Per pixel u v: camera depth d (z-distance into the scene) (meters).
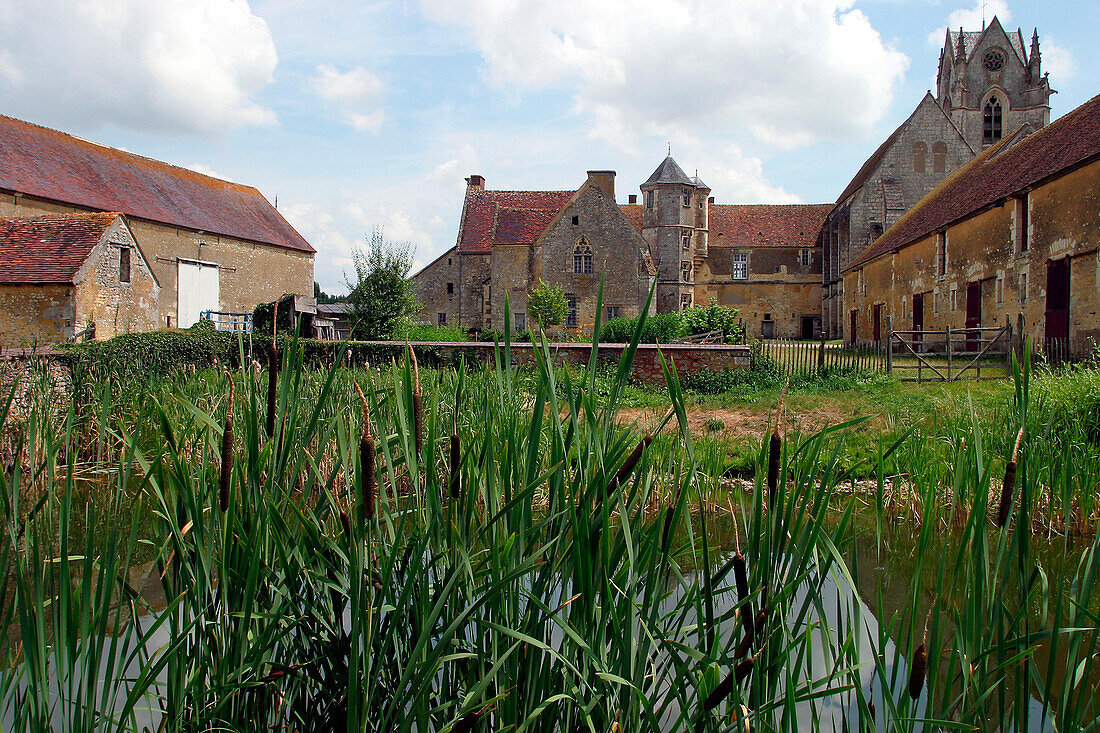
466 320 43.88
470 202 46.25
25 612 2.37
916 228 28.23
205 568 2.58
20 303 20.09
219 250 36.03
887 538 6.72
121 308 21.72
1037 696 3.88
